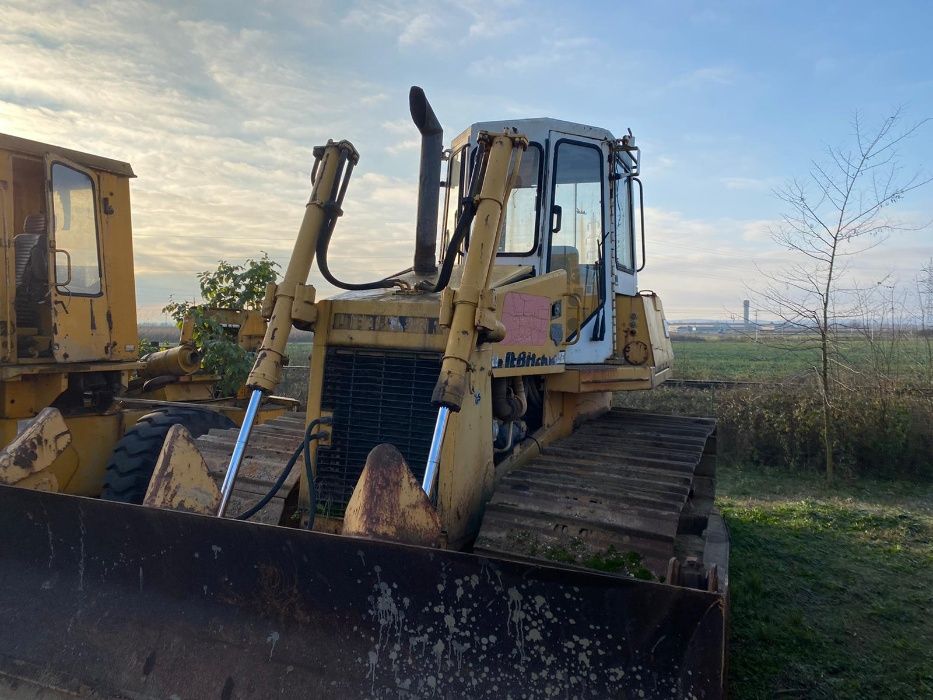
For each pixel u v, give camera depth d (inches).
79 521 119.9
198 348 312.8
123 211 241.4
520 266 180.2
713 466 242.5
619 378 197.9
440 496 135.8
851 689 152.4
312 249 148.2
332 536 103.7
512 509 138.6
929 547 245.0
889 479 363.9
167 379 292.0
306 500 152.3
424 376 142.6
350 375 146.9
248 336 338.3
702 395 460.8
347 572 103.7
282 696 103.7
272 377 139.3
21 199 236.4
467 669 97.5
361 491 113.3
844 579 214.2
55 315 215.5
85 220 228.7
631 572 123.7
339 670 103.0
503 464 159.9
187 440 131.8
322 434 144.9
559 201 193.8
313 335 150.1
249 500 155.3
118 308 238.4
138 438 207.8
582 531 132.1
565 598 93.5
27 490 122.9
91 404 237.8
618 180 216.8
